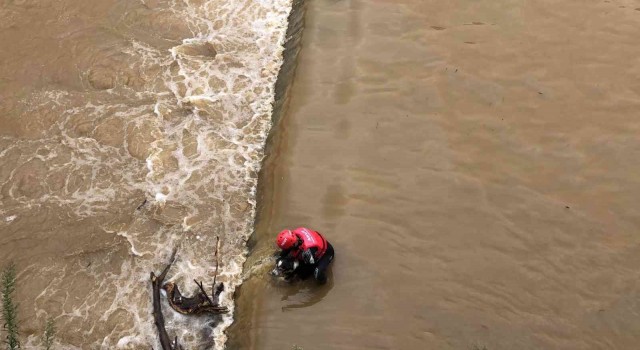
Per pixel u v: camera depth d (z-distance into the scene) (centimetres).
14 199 946
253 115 1045
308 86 1034
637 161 895
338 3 1193
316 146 944
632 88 999
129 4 1267
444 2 1188
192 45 1180
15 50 1174
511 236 820
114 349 770
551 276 774
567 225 826
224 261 849
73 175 973
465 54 1079
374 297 767
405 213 852
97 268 855
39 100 1086
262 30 1209
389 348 718
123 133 1027
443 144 939
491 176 891
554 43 1087
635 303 741
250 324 759
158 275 838
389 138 950
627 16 1132
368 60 1076
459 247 811
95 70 1134
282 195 884
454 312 746
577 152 915
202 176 958
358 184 890
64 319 802
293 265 769
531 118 967
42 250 880
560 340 713
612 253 792
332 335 736
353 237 828
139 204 928
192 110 1053
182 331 779
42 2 1266
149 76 1120
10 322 706
